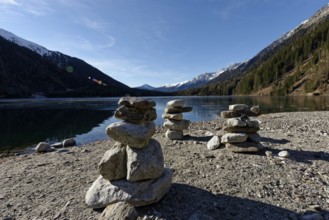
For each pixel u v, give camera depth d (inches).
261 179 56.3
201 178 57.6
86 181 58.9
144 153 45.9
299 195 48.4
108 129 46.1
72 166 72.7
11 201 49.1
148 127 48.3
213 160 71.3
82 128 194.9
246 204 45.2
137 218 40.4
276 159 70.3
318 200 46.8
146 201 42.8
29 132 179.0
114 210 37.8
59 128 195.8
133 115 48.3
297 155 75.6
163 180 46.8
